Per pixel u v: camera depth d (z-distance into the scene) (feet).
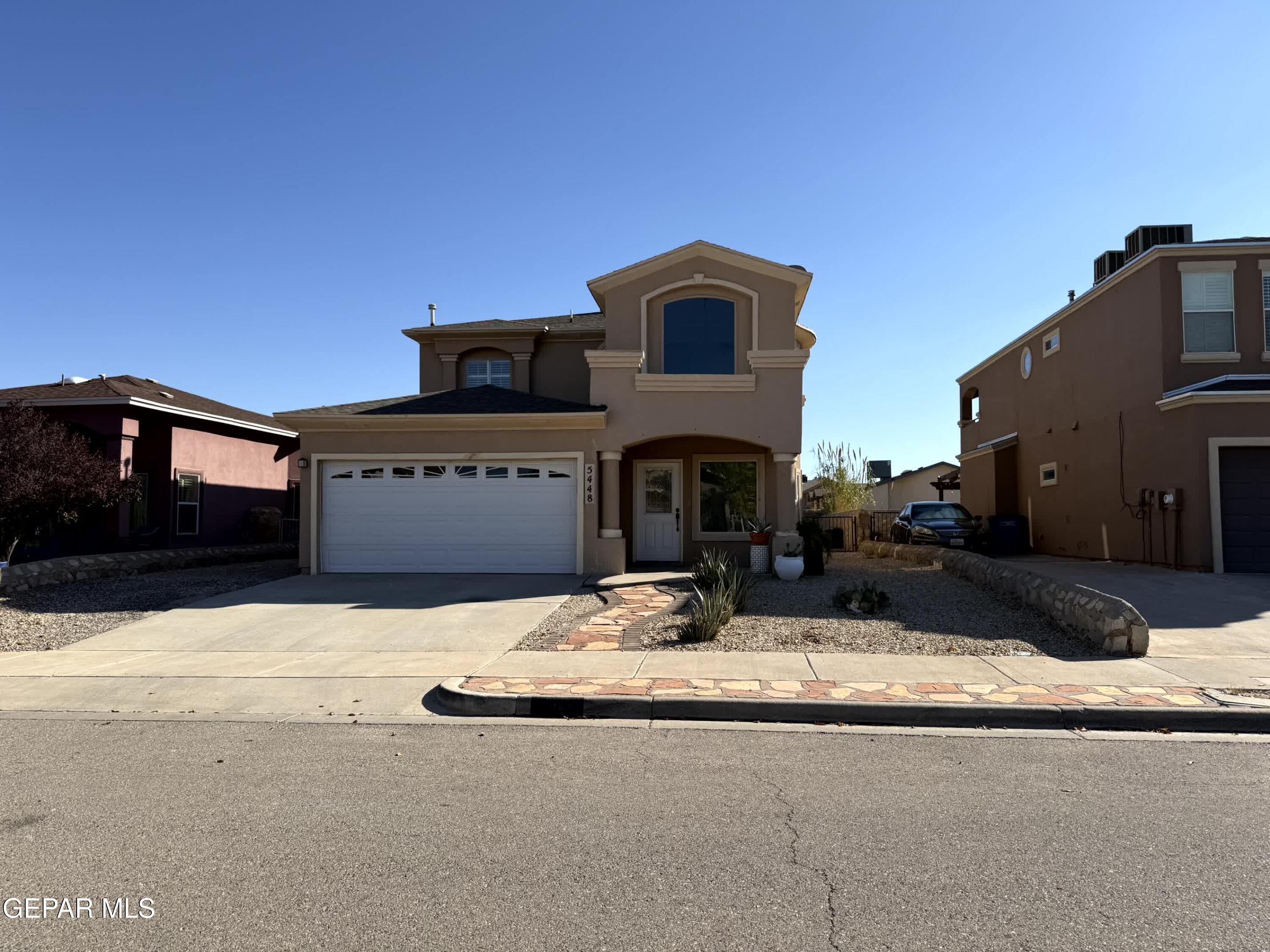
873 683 25.85
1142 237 59.72
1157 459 53.26
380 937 11.33
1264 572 47.88
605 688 25.52
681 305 55.57
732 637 33.09
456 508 53.26
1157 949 10.89
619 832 14.98
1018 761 19.35
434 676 28.78
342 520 53.57
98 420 61.05
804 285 55.16
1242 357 52.16
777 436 53.16
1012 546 70.49
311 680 28.45
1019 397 77.92
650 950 10.96
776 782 17.84
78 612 40.45
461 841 14.65
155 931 11.55
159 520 66.08
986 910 11.98
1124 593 41.01
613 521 52.80
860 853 14.02
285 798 17.01
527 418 52.34
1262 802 16.49
